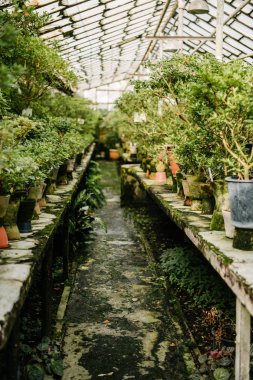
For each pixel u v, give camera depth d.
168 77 4.85
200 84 2.97
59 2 6.74
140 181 8.18
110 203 10.72
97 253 6.32
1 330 1.68
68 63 4.82
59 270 5.36
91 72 16.75
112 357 3.33
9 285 2.10
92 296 4.62
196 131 3.71
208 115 3.21
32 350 3.17
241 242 2.87
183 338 3.65
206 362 3.20
